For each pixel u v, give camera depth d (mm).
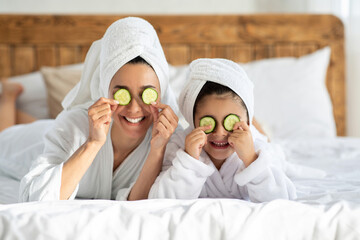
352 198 1131
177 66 3236
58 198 1160
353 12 3348
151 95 1234
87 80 1431
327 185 1464
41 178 1176
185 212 956
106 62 1264
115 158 1414
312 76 3057
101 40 1382
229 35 3291
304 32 3342
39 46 3111
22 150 1762
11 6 3195
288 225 933
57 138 1342
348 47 3416
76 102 1483
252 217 933
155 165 1272
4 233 852
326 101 3023
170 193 1234
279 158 1552
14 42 3086
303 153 2199
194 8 3395
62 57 3135
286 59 3154
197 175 1245
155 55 1273
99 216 908
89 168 1367
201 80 1270
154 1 3352
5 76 3082
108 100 1208
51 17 3113
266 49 3326
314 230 933
